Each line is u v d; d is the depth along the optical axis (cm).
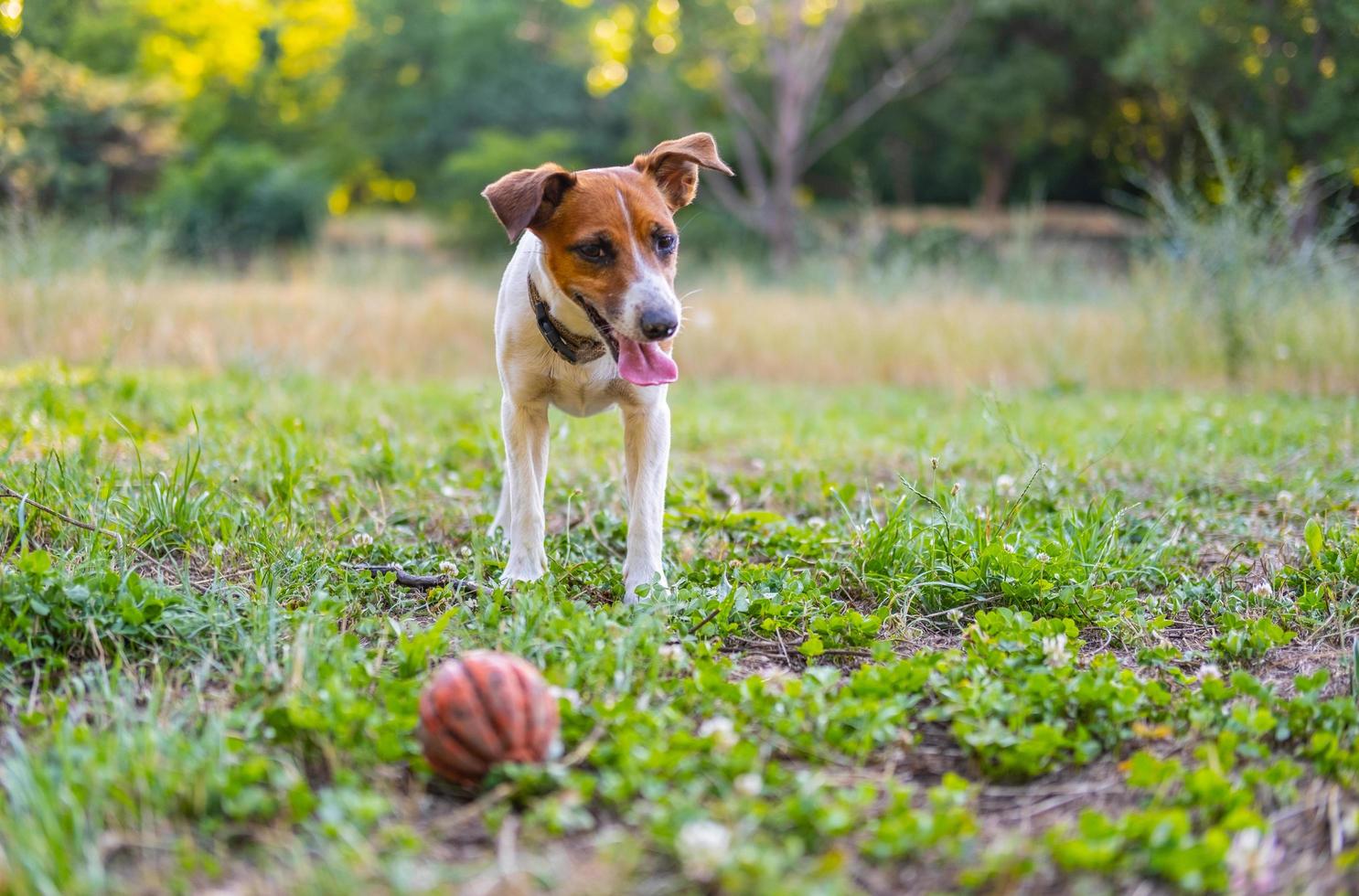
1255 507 565
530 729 277
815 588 425
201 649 349
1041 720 320
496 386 921
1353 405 858
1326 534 481
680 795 259
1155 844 245
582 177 421
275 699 309
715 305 1320
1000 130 2752
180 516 454
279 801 263
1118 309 1171
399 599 414
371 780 278
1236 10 1617
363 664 332
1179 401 948
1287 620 405
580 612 379
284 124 3456
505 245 2753
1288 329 1030
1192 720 314
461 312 1289
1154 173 2492
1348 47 1523
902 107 2928
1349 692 343
